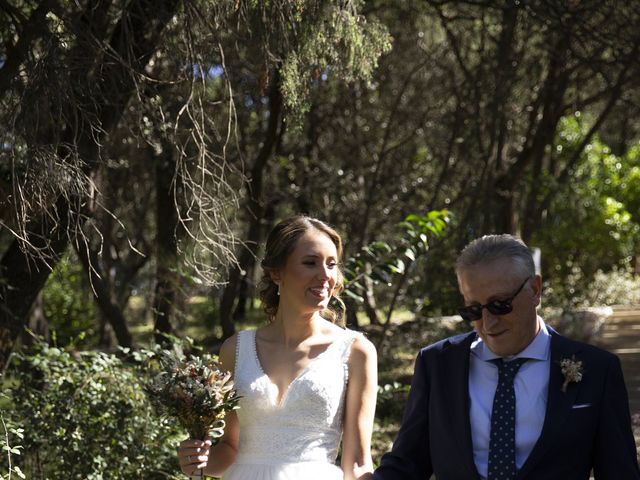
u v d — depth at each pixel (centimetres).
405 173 1598
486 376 308
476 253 301
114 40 625
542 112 1546
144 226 1555
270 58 561
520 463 295
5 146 533
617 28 999
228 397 351
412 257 647
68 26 554
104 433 568
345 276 647
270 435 364
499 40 1309
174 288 882
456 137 1404
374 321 1492
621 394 297
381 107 1588
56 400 562
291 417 364
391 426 867
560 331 1345
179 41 603
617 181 2161
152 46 618
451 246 1302
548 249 1806
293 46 558
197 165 580
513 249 299
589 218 1883
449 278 1353
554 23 993
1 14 599
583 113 1941
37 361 582
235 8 551
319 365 369
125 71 596
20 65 555
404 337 1339
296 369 370
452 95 1532
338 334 379
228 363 380
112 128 613
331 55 567
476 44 1444
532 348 304
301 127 585
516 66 1291
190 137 633
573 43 1304
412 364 1193
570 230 1814
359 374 372
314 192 1512
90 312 1505
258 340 380
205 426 348
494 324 298
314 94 1368
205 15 569
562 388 295
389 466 320
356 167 1548
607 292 1819
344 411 373
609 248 1903
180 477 570
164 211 955
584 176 1961
